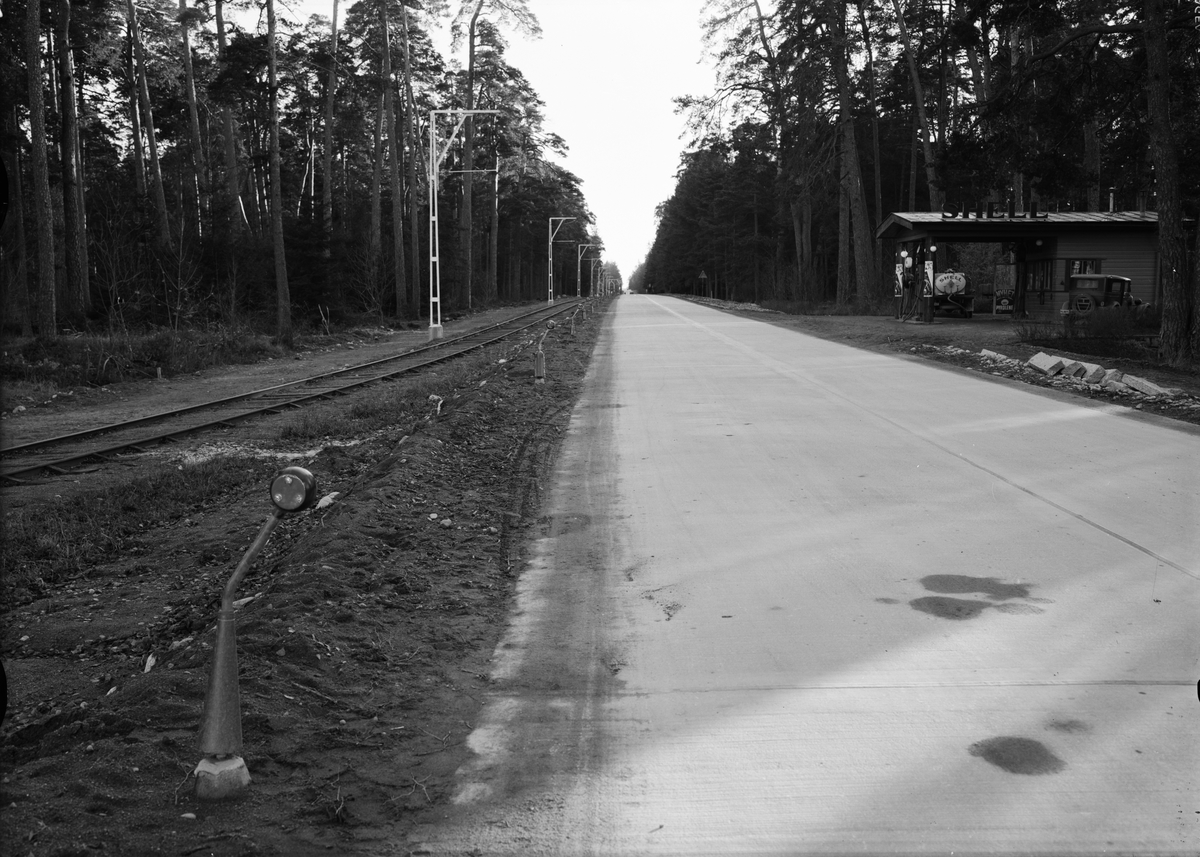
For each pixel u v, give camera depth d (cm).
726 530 873
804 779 443
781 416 1512
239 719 423
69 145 3653
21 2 4253
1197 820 407
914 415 1498
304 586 687
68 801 404
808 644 605
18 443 1578
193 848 374
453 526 884
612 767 455
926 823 407
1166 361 2227
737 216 10431
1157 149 2256
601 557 798
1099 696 525
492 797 428
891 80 6259
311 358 3381
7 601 804
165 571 880
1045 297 3819
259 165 4094
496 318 6450
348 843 389
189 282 4081
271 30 3816
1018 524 873
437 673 566
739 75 5828
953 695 529
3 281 3450
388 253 6397
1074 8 2928
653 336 3594
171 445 1527
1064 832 400
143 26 5372
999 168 2981
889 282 6188
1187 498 957
